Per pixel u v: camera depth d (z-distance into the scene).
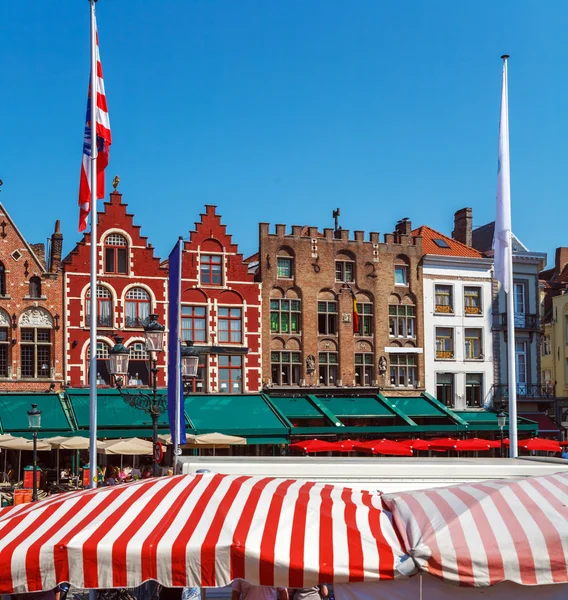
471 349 55.66
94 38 23.94
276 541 9.88
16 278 45.53
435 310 54.88
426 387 54.00
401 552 9.95
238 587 12.49
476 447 42.25
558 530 9.88
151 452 35.88
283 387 50.16
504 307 56.62
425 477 15.87
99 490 11.59
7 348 45.12
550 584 10.10
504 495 10.51
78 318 46.38
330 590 13.89
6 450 43.31
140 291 47.78
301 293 51.75
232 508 10.43
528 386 56.47
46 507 10.98
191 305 48.91
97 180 23.81
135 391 46.22
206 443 38.31
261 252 51.06
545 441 42.56
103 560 9.80
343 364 52.25
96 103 23.83
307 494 11.09
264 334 50.44
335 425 48.03
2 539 10.23
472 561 9.63
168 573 9.77
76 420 43.34
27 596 12.78
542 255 57.59
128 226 47.72
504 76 27.64
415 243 54.88
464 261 55.69
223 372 49.41
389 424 51.81
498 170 27.66
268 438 45.88
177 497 10.82
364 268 53.62
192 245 49.22
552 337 66.25
